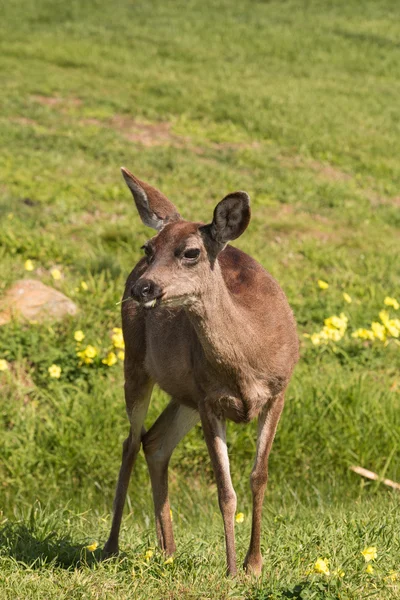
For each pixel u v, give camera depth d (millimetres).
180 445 10977
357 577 6742
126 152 22672
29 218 17281
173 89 29172
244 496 10398
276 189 21391
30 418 11008
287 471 10789
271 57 35750
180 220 7234
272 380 7465
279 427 10984
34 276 14461
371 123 28188
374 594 6488
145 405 8609
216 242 6969
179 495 10367
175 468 10922
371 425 11094
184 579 6938
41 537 7996
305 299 15055
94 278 14555
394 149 26031
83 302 13656
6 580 6816
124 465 8445
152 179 20969
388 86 33344
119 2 42562
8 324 12555
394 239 19422
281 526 8305
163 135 25188
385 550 7371
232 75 32219
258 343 7266
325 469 10797
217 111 27422
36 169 20391
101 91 28547
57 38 35312
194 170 21781
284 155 24766
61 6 40719
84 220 17859
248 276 7738
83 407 11164
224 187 21047
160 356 7953
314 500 10102
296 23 41031
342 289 15969
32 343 12242
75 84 29047
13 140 22578
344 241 18641
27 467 10438
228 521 7172
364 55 37156
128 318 8453
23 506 9797
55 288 14062
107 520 9219
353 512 8625
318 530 7891
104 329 13125
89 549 7645
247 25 40031
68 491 10289
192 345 7508
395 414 11344
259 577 6781
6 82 28312
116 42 35562
